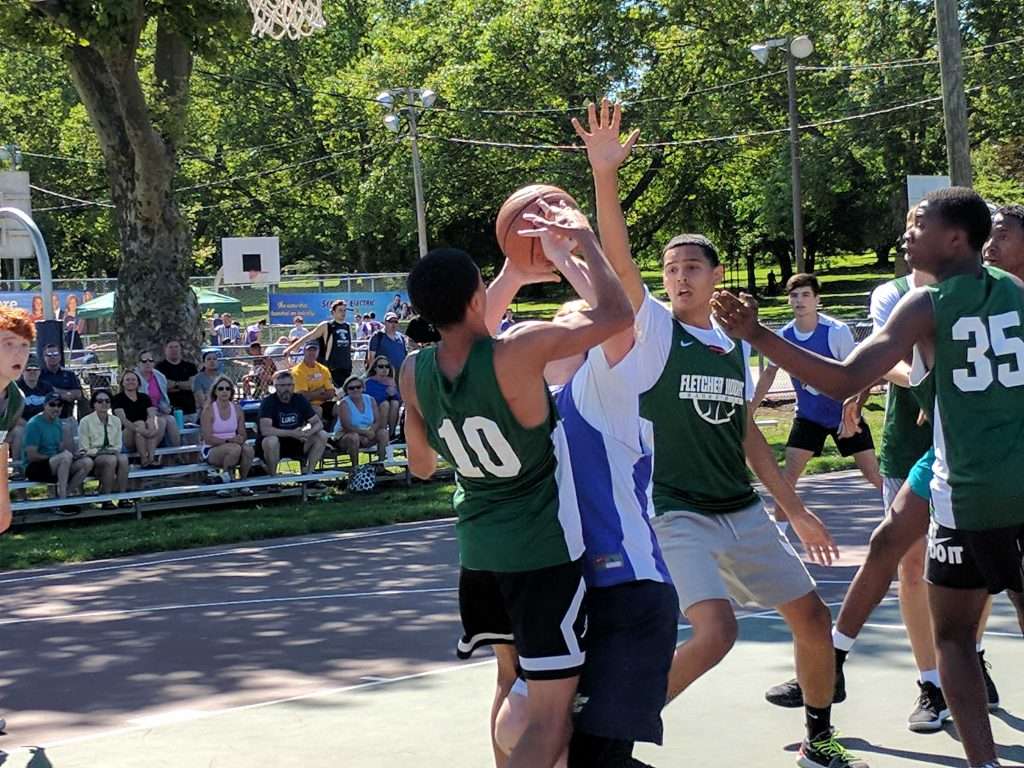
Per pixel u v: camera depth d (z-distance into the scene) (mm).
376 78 46844
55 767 5234
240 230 56781
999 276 4230
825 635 4816
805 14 42375
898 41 41250
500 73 43625
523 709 3979
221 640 7777
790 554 4840
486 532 3758
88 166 50156
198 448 15664
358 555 11266
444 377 3674
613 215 4160
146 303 18641
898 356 4031
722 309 3742
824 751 4832
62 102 49250
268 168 53062
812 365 3799
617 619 3832
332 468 16859
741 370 4773
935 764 4855
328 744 5402
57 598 9789
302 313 34750
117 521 14555
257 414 17250
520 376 3566
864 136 41531
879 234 55688
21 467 14789
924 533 5164
